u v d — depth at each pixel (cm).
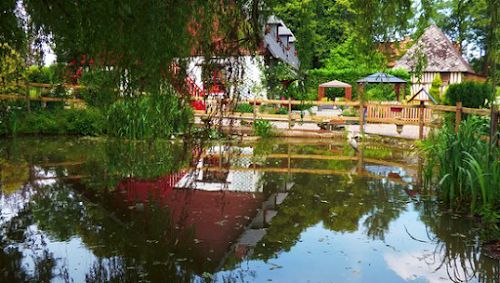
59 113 1283
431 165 633
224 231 421
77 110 1288
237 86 384
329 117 1410
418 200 552
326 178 703
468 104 1072
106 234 408
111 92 371
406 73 2555
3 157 869
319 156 962
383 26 405
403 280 314
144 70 343
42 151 955
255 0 358
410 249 378
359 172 759
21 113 1230
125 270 326
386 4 396
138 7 319
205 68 355
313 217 474
